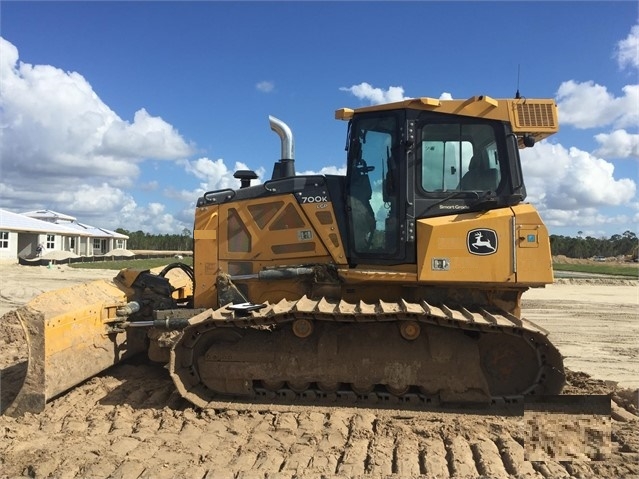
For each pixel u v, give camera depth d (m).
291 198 6.20
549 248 5.32
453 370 5.32
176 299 7.69
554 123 5.69
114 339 6.36
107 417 5.27
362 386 5.46
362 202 5.88
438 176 5.66
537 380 5.33
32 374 5.37
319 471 4.20
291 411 5.36
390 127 5.79
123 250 44.09
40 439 4.79
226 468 4.24
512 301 5.83
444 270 5.38
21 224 37.22
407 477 4.07
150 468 4.21
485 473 4.12
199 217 6.58
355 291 6.01
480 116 5.66
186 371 5.56
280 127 6.98
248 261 6.37
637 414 5.72
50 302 5.66
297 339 5.54
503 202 5.49
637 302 18.19
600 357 9.38
